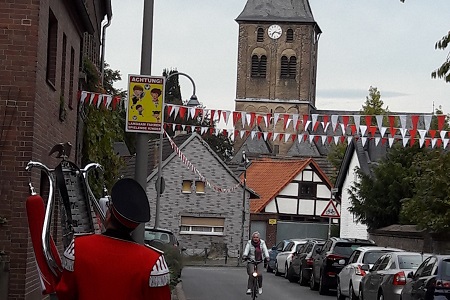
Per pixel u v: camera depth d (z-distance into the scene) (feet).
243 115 74.28
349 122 75.05
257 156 284.61
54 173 25.84
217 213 180.24
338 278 79.15
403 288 56.85
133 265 17.38
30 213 21.97
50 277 21.58
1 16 45.14
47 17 48.39
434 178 79.82
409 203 88.79
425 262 55.06
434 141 72.69
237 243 180.55
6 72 44.93
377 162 138.62
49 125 51.19
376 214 127.85
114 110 82.74
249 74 338.54
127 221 17.67
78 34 65.72
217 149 278.67
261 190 206.69
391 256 63.82
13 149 44.70
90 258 17.39
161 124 40.91
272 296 80.89
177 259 79.66
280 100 337.11
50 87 50.90
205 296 77.66
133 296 17.33
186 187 179.52
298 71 337.52
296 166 208.13
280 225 201.87
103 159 81.00
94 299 17.21
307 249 103.19
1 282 42.47
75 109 66.18
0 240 44.27
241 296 79.15
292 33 338.95
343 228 178.29
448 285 50.88
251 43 338.34
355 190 133.08
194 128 85.71
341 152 222.89
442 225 81.66
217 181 181.37
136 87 40.91
